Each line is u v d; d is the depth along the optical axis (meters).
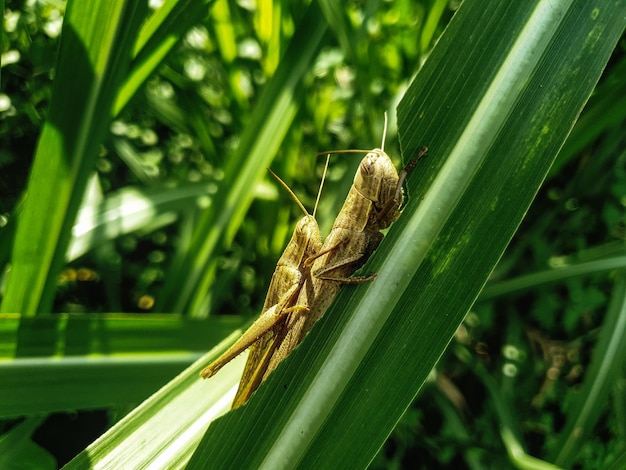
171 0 0.07
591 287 0.13
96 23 0.07
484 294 0.13
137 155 0.14
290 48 0.10
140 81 0.08
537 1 0.06
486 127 0.06
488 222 0.06
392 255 0.06
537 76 0.06
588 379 0.11
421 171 0.06
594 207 0.14
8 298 0.08
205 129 0.14
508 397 0.13
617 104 0.10
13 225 0.09
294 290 0.08
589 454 0.12
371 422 0.05
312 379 0.06
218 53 0.14
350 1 0.14
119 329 0.08
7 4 0.11
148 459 0.06
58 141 0.07
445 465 0.13
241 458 0.06
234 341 0.08
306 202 0.14
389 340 0.06
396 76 0.14
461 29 0.06
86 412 0.12
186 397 0.07
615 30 0.05
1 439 0.08
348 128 0.15
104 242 0.12
